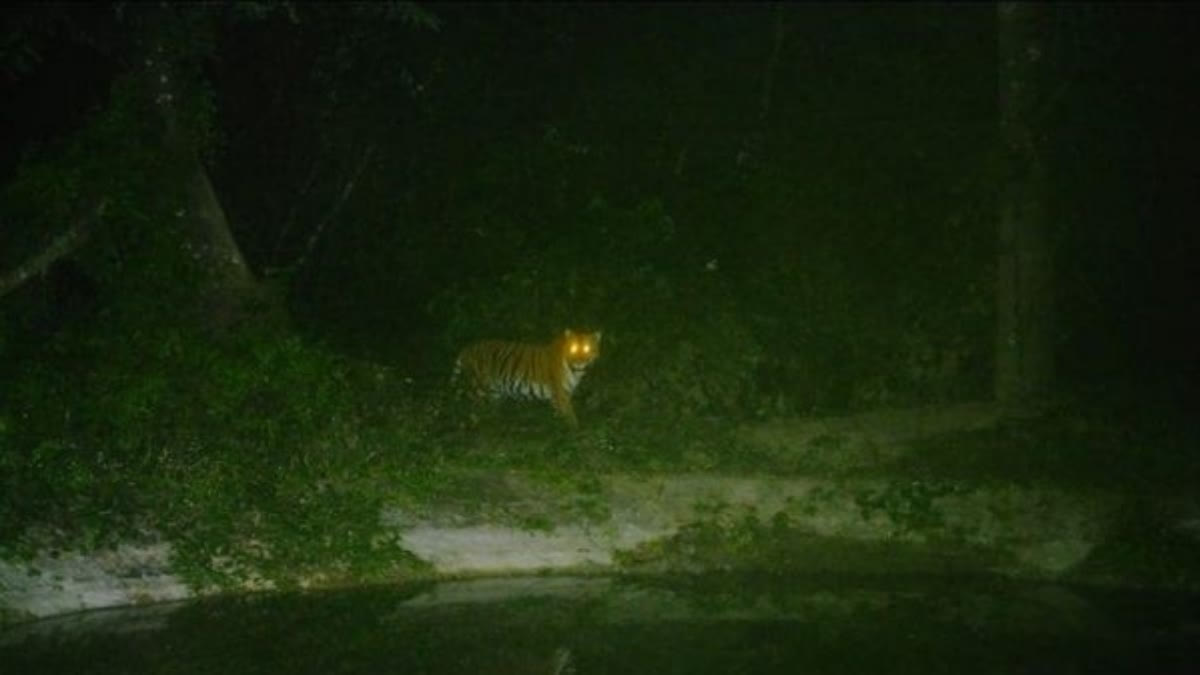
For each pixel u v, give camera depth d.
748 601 10.80
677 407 14.32
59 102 15.70
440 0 17.83
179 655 9.57
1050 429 13.55
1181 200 15.99
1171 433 13.41
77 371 11.98
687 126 17.59
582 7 18.17
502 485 12.25
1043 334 14.55
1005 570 11.29
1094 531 11.48
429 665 9.36
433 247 16.86
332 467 12.09
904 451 13.12
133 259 12.52
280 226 17.89
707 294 15.09
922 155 16.50
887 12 17.34
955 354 16.05
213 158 16.59
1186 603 10.59
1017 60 14.37
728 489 12.27
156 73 14.07
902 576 11.32
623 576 11.45
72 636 10.00
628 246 15.03
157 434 11.92
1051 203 14.66
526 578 11.38
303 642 9.85
